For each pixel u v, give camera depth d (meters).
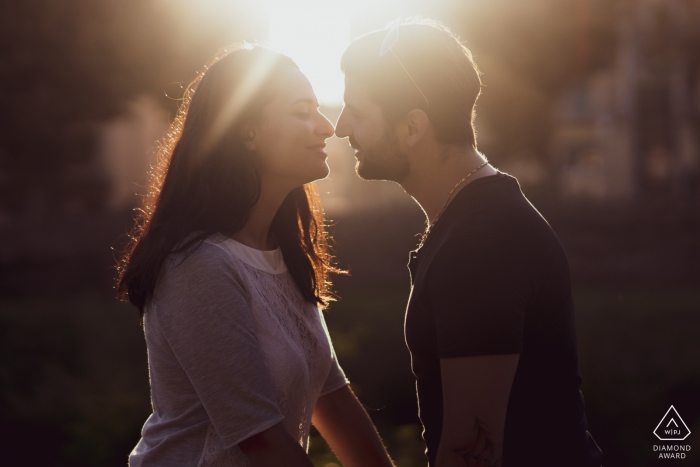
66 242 12.75
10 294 12.36
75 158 14.08
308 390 1.86
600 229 13.10
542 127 17.39
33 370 6.58
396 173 1.84
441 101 1.77
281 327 1.80
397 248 12.49
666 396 5.90
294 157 1.82
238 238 1.85
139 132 21.02
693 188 24.09
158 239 1.73
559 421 1.71
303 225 2.09
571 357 1.75
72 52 11.91
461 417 1.57
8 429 5.59
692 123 24.50
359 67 1.84
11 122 12.45
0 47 11.93
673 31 19.67
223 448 1.68
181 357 1.65
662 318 8.02
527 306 1.65
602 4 15.91
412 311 1.74
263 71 1.82
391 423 6.59
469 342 1.57
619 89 26.20
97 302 10.04
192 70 12.00
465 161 1.79
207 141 1.79
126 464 5.04
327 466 3.61
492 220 1.64
